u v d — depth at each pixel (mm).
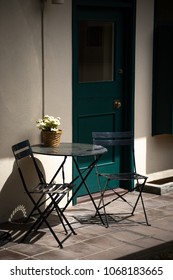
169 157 7355
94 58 6520
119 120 6852
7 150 5570
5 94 5516
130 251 4898
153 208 6188
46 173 5926
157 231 5441
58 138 5641
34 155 5793
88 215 5898
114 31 6688
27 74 5676
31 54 5688
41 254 4797
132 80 6762
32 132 5762
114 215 5926
